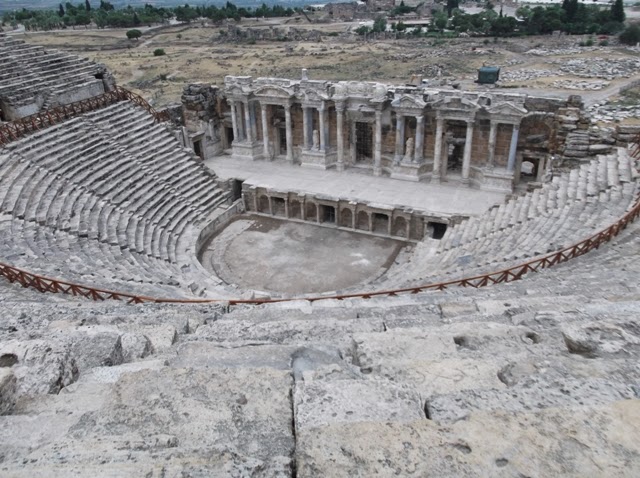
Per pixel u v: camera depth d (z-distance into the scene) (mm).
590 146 35312
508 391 5793
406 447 4922
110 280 22734
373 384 6199
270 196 42844
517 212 32281
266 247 38750
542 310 11250
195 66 107688
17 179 32031
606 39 128875
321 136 45812
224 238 40031
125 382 6574
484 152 41938
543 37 135750
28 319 13844
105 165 37750
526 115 38250
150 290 21766
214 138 51062
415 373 7145
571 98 37125
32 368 7504
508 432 4988
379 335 9070
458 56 114125
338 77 95562
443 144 42469
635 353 7738
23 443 5438
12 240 26234
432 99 40625
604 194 28406
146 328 10758
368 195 41000
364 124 45781
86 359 8570
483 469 4641
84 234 30531
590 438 4867
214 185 44062
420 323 10875
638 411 5109
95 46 141750
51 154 35312
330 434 5121
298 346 8758
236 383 6480
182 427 5664
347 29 163500
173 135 45281
